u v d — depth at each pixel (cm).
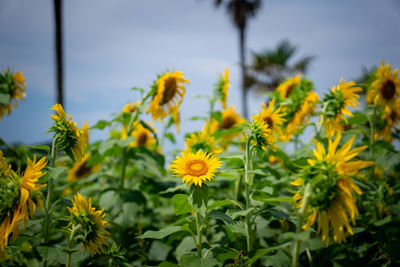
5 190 163
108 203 309
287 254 197
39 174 168
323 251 222
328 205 142
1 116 291
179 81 322
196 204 177
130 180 412
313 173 145
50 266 260
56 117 201
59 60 1287
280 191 271
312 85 347
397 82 286
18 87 303
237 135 418
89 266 260
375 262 224
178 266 184
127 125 340
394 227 242
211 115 396
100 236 198
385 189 252
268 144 199
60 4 1303
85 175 433
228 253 186
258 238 246
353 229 216
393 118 313
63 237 305
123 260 209
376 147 306
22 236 196
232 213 191
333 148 143
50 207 220
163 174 361
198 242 198
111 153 327
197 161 185
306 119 329
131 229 286
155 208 372
